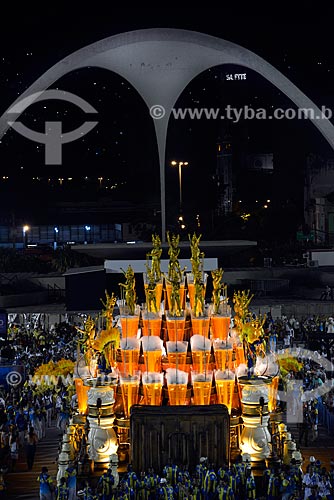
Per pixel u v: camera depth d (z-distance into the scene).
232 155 119.19
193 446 25.27
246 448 26.50
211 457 25.25
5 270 78.25
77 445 27.72
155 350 27.72
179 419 25.33
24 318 56.81
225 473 23.58
